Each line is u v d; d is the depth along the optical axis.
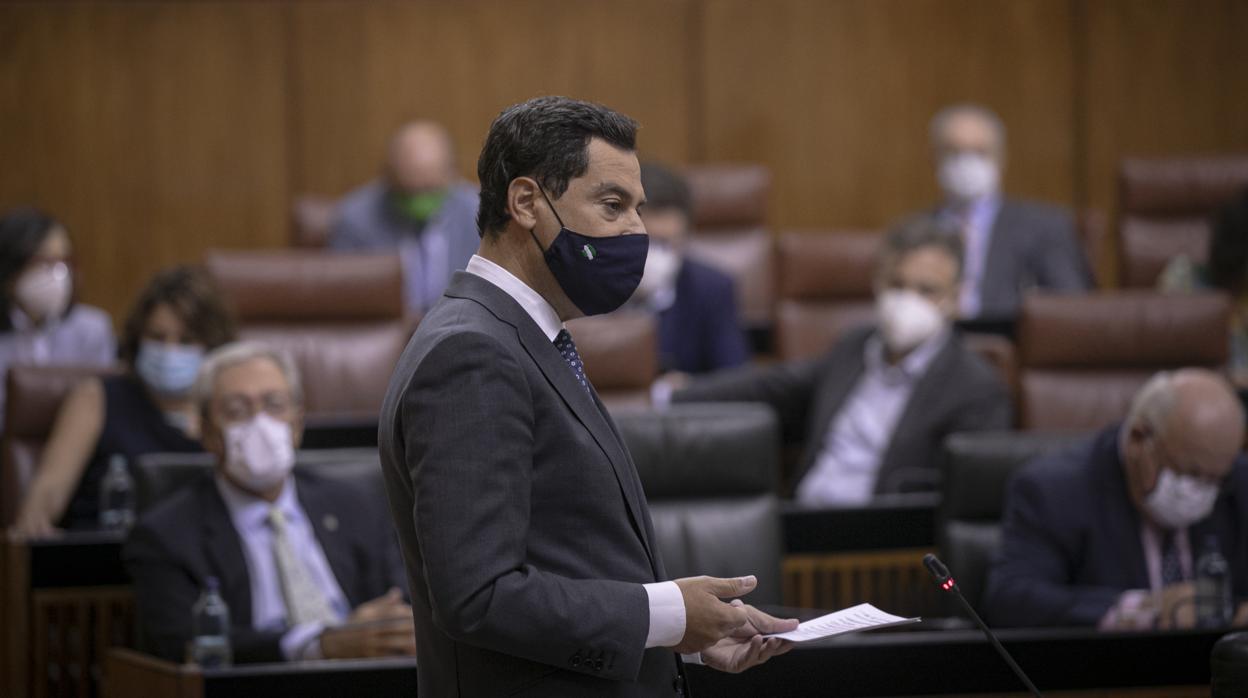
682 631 4.85
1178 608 8.61
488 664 4.92
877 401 12.84
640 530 5.09
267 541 9.13
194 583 8.92
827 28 22.11
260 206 21.55
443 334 4.86
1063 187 22.33
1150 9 22.30
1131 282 18.50
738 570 9.87
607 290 5.04
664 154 22.03
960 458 10.03
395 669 7.47
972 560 9.91
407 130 17.39
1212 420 8.77
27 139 21.17
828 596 10.86
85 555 10.17
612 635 4.73
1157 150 22.36
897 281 12.73
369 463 9.87
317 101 21.61
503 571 4.62
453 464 4.68
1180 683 7.72
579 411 4.99
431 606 4.72
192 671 7.41
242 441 8.98
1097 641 7.67
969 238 17.72
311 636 8.40
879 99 22.16
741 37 22.09
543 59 21.84
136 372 11.72
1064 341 13.03
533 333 5.01
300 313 13.84
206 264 13.73
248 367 9.10
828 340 16.34
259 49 21.52
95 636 10.20
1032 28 22.20
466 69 21.75
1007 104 22.27
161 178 21.38
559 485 4.90
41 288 14.23
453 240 17.34
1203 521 9.30
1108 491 9.27
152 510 9.10
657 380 14.05
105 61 21.28
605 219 5.03
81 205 21.27
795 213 22.16
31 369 11.88
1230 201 15.11
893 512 10.92
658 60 21.97
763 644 5.20
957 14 22.19
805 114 22.12
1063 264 17.55
